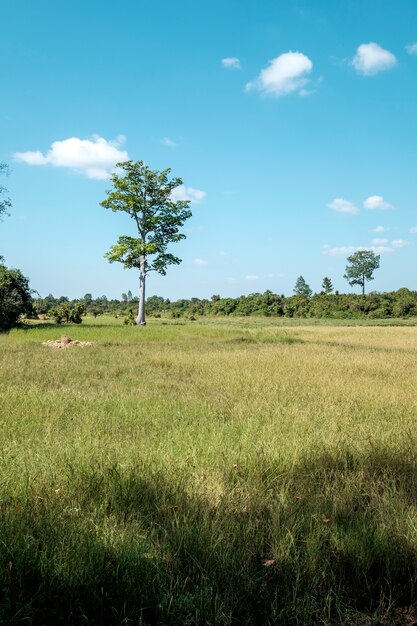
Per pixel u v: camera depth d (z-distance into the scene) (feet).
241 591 9.81
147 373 43.37
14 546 10.51
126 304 447.42
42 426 22.44
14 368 43.34
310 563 10.67
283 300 383.24
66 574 9.76
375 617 9.57
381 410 28.09
